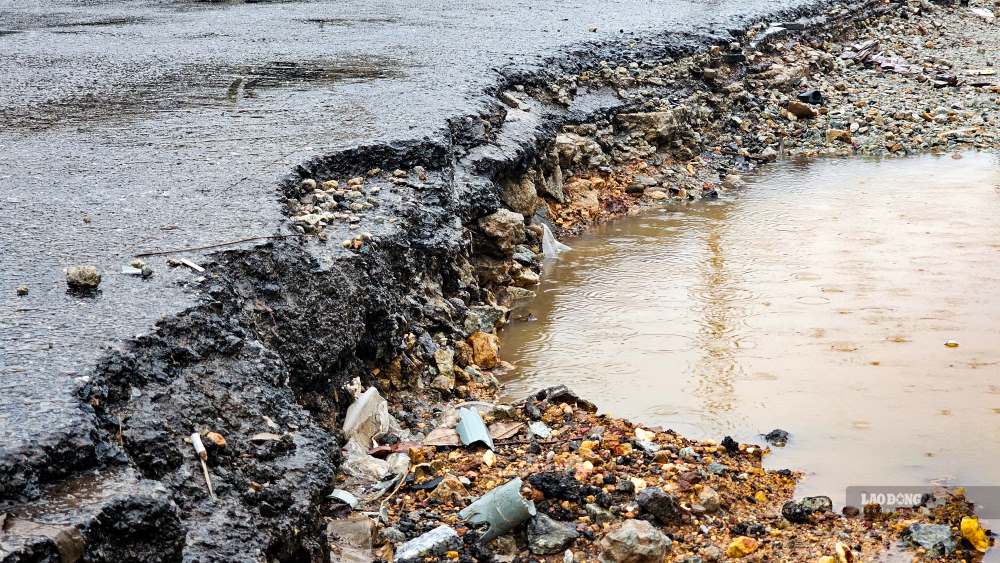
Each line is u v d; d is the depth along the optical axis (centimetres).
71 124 811
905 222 983
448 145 779
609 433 550
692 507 475
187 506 369
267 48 1191
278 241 549
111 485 336
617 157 1136
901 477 516
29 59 1110
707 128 1276
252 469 404
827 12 1750
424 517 465
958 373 641
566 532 446
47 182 649
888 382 629
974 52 1783
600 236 982
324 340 535
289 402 454
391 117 832
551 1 1695
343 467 503
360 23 1413
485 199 796
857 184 1135
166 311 448
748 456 538
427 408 596
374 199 684
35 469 331
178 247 529
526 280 830
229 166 689
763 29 1541
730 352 684
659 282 839
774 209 1051
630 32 1366
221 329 457
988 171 1172
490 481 500
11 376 383
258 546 367
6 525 307
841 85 1506
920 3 2091
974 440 554
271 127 800
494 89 992
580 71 1181
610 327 740
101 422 369
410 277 652
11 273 488
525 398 618
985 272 832
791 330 721
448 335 666
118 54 1145
